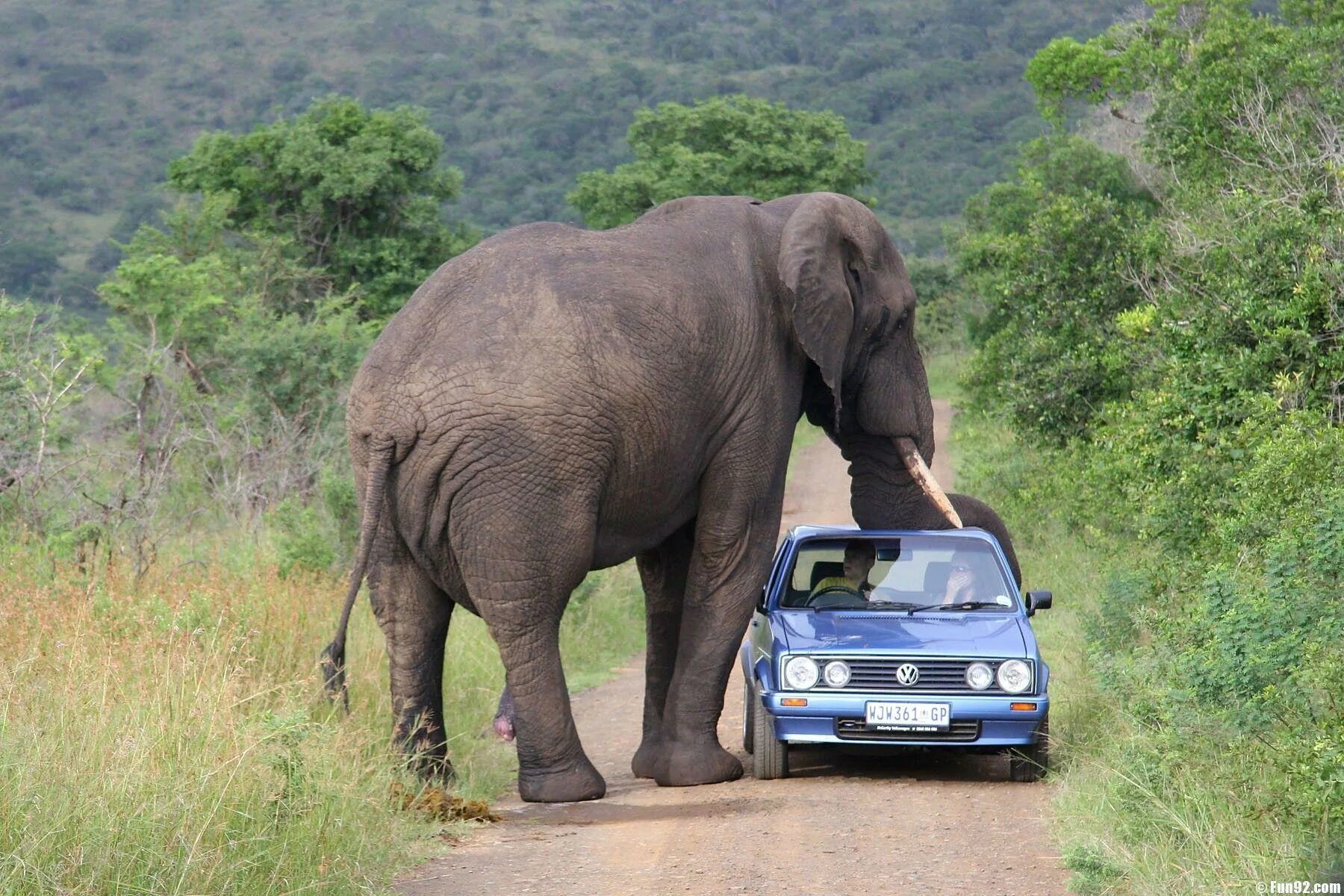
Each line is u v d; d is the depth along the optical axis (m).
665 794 14.80
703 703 15.68
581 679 24.47
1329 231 19.11
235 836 10.13
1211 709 11.16
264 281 49.44
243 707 13.16
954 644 14.67
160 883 9.09
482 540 13.88
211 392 33.88
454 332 14.03
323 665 14.11
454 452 13.78
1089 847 10.68
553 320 14.04
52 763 9.85
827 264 16.31
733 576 15.80
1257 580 13.44
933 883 10.60
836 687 14.52
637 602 31.77
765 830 12.53
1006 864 11.15
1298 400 17.89
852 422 18.53
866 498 18.73
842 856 11.52
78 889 8.84
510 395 13.75
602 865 11.45
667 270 14.99
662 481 14.88
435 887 10.83
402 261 56.28
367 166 56.38
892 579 16.47
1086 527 28.16
